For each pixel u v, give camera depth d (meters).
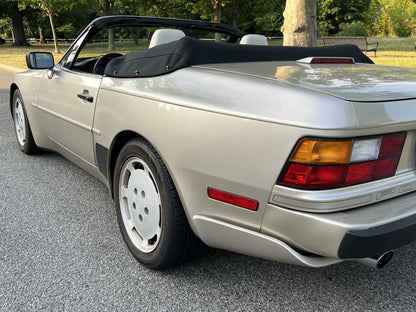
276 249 1.75
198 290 2.18
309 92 1.67
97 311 2.01
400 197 1.81
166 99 2.05
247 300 2.10
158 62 2.29
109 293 2.14
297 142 1.60
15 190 3.58
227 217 1.87
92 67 3.40
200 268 2.38
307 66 2.31
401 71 2.34
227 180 1.81
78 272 2.34
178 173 1.99
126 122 2.30
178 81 2.11
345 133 1.55
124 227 2.50
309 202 1.60
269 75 1.96
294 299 2.11
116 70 2.56
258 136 1.70
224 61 2.37
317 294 2.16
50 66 3.39
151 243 2.40
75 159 3.31
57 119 3.36
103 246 2.63
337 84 1.81
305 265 1.70
